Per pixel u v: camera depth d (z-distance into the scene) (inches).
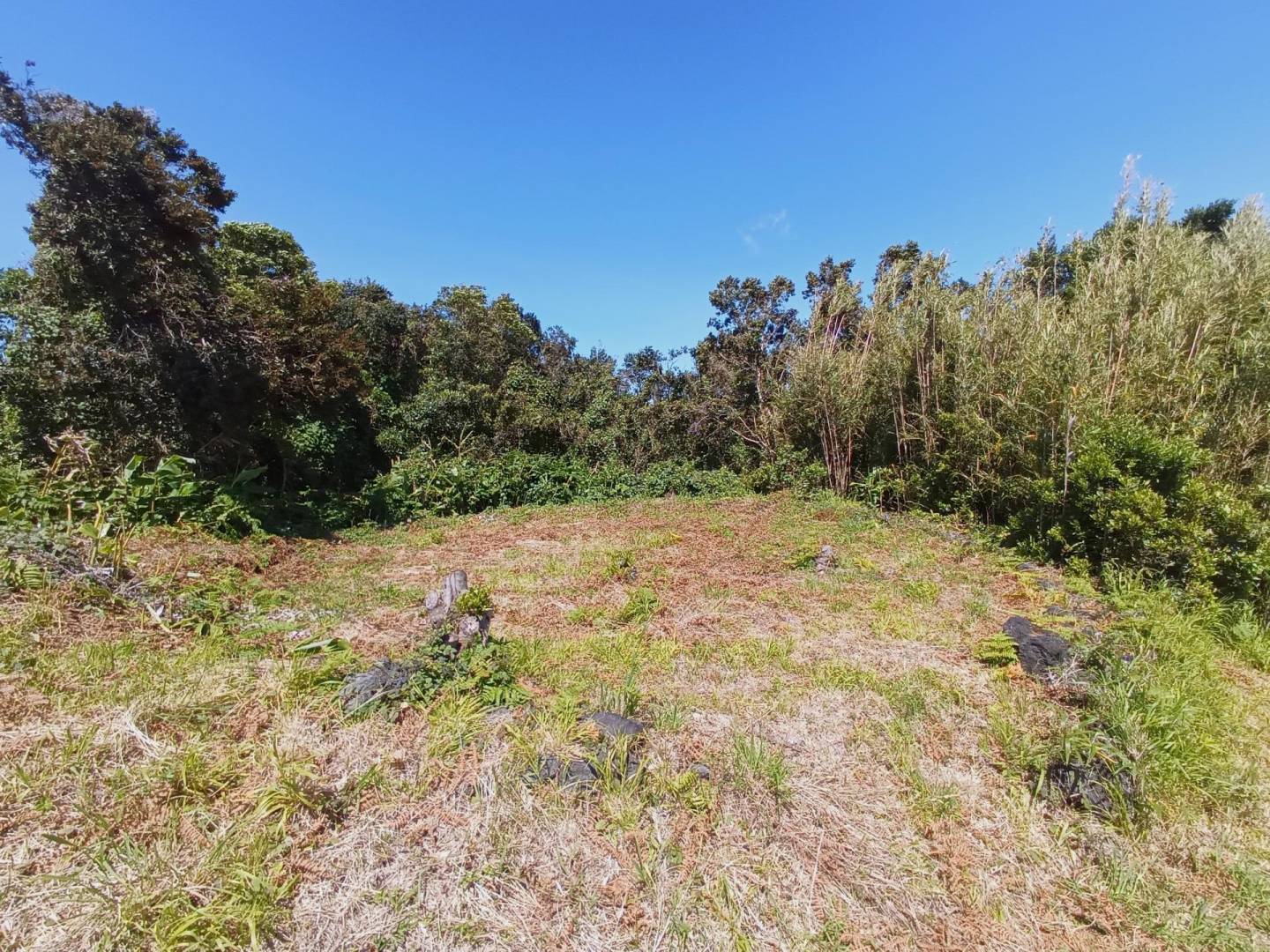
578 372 630.5
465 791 92.0
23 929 64.5
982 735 114.6
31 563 140.9
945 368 327.3
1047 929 75.6
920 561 239.9
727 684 134.3
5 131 232.1
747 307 538.3
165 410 272.5
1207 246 284.8
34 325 245.6
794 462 430.6
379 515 361.1
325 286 398.3
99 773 87.6
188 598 157.2
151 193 258.4
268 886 71.2
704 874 80.0
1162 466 208.5
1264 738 118.6
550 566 237.5
